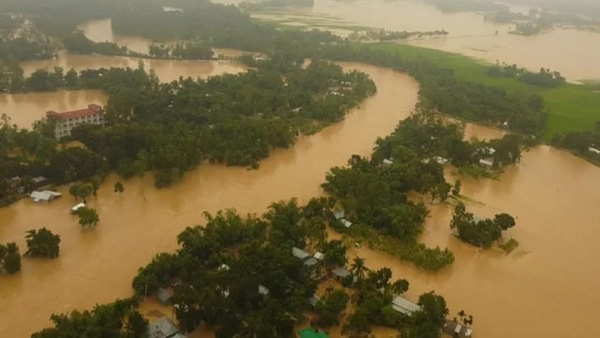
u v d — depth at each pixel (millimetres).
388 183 165750
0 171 159750
